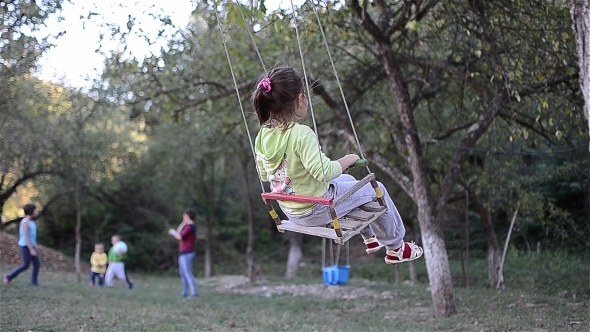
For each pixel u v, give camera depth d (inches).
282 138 126.6
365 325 350.6
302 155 122.8
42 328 289.4
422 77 416.2
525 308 408.8
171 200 1007.6
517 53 328.5
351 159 130.3
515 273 602.9
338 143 500.1
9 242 773.3
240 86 399.2
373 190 139.0
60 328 292.5
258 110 129.8
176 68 427.2
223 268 960.3
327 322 364.2
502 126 416.2
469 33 320.2
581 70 151.6
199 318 362.6
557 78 347.6
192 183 979.9
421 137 479.2
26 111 473.1
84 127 598.9
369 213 133.3
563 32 303.3
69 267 797.2
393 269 754.2
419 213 389.7
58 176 737.0
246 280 687.1
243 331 320.5
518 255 683.4
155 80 413.7
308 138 123.0
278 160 128.0
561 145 447.5
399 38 394.9
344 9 351.3
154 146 783.1
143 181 914.1
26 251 458.9
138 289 559.5
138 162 882.8
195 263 992.2
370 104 512.7
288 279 708.7
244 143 669.3
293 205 130.0
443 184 385.7
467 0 320.8
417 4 323.9
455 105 443.5
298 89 127.9
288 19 327.0
